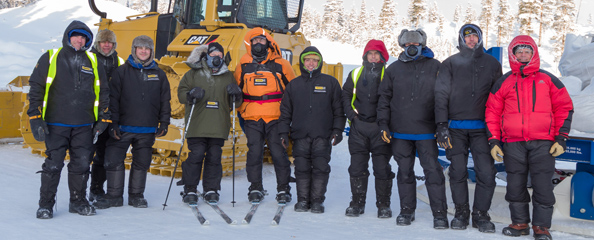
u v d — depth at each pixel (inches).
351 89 199.3
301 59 206.1
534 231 163.8
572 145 173.2
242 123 227.3
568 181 174.9
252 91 215.0
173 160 289.0
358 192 202.2
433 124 181.6
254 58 216.7
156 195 233.1
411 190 188.4
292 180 225.9
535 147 161.3
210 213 198.2
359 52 1419.8
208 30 295.3
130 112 205.2
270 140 216.2
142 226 172.9
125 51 351.6
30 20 1660.9
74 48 182.9
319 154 205.8
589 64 195.6
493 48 200.1
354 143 200.2
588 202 168.7
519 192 166.9
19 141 390.6
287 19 328.8
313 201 207.2
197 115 211.6
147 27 344.5
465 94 172.6
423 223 187.0
